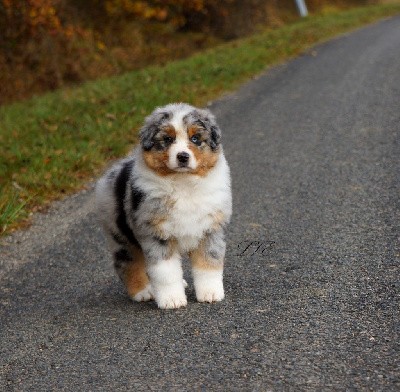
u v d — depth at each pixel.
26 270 9.70
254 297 7.77
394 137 14.53
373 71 22.67
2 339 7.45
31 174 13.64
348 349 6.21
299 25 40.72
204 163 7.52
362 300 7.30
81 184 13.44
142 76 25.48
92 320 7.71
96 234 10.88
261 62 26.33
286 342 6.50
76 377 6.30
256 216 10.84
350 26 39.34
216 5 42.62
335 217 10.33
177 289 7.79
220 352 6.45
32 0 27.34
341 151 14.02
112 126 17.23
